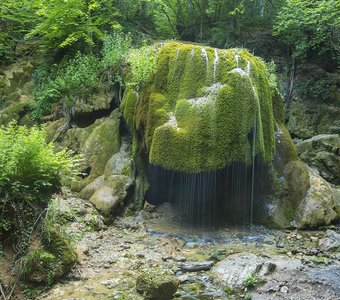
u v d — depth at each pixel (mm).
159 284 4406
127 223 7301
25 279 4535
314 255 6059
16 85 11461
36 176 4973
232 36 12484
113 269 5312
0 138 4996
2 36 12250
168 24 13078
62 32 10680
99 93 9180
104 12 11188
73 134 8930
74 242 5371
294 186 8031
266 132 7688
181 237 6938
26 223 4832
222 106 7059
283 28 11023
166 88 7758
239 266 5273
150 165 8188
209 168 6973
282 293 4703
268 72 9031
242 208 7906
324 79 12148
